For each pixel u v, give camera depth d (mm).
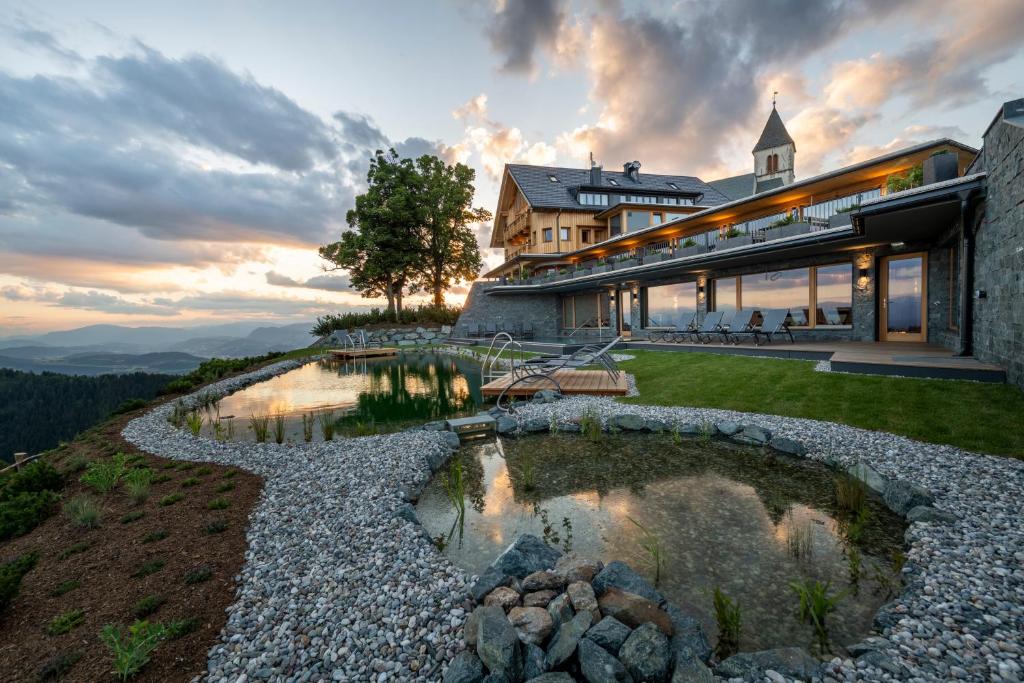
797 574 3312
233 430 8891
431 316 32906
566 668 2385
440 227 32625
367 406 10922
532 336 28109
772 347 11367
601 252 25609
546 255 27547
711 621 2830
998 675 2109
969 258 7820
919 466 4715
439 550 3973
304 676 2373
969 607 2635
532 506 4824
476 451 6926
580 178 31891
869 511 4234
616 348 16000
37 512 4562
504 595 2885
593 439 7098
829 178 12750
